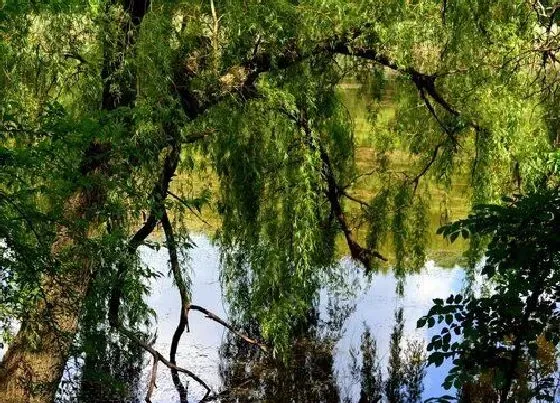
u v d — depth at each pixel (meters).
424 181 11.52
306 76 9.29
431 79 9.70
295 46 8.95
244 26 8.34
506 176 9.70
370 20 8.95
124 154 7.34
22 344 7.84
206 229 16.62
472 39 9.30
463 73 9.66
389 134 11.40
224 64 8.77
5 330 7.04
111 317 8.55
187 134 8.44
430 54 9.70
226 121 8.95
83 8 7.23
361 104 11.93
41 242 6.21
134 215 7.62
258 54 8.88
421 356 11.76
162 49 7.88
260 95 8.84
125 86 7.96
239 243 10.18
